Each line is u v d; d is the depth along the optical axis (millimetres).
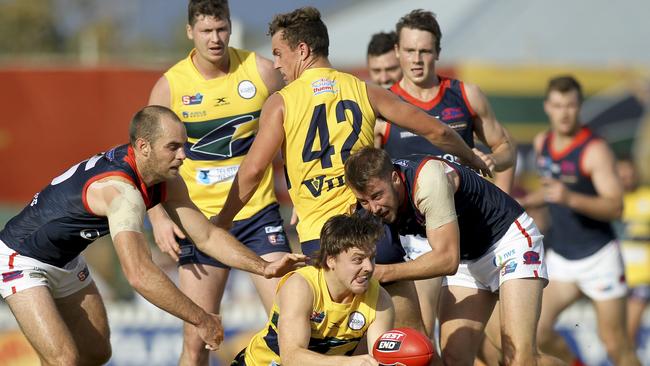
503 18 57500
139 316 43094
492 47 55469
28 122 45188
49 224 24594
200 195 29516
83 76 45094
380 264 23469
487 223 25375
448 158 28703
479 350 30078
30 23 93938
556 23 56688
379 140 29281
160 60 53031
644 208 45156
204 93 29031
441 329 26781
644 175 47375
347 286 21906
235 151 29453
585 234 37656
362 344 24016
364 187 22078
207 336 23203
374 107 24703
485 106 29406
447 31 57344
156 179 23969
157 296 22734
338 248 21688
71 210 24203
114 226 23031
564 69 47312
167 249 27266
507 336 25266
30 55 88688
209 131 29172
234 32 44719
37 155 45188
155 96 29281
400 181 23016
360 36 57906
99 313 27344
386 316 23062
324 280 22516
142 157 23609
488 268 25984
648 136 47531
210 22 28141
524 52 55125
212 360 42531
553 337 38219
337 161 24109
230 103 29094
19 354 42094
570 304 38469
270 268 23516
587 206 36469
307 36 24641
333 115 24203
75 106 45094
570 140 38562
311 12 24875
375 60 33594
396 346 21047
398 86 29859
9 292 25047
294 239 45031
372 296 22969
